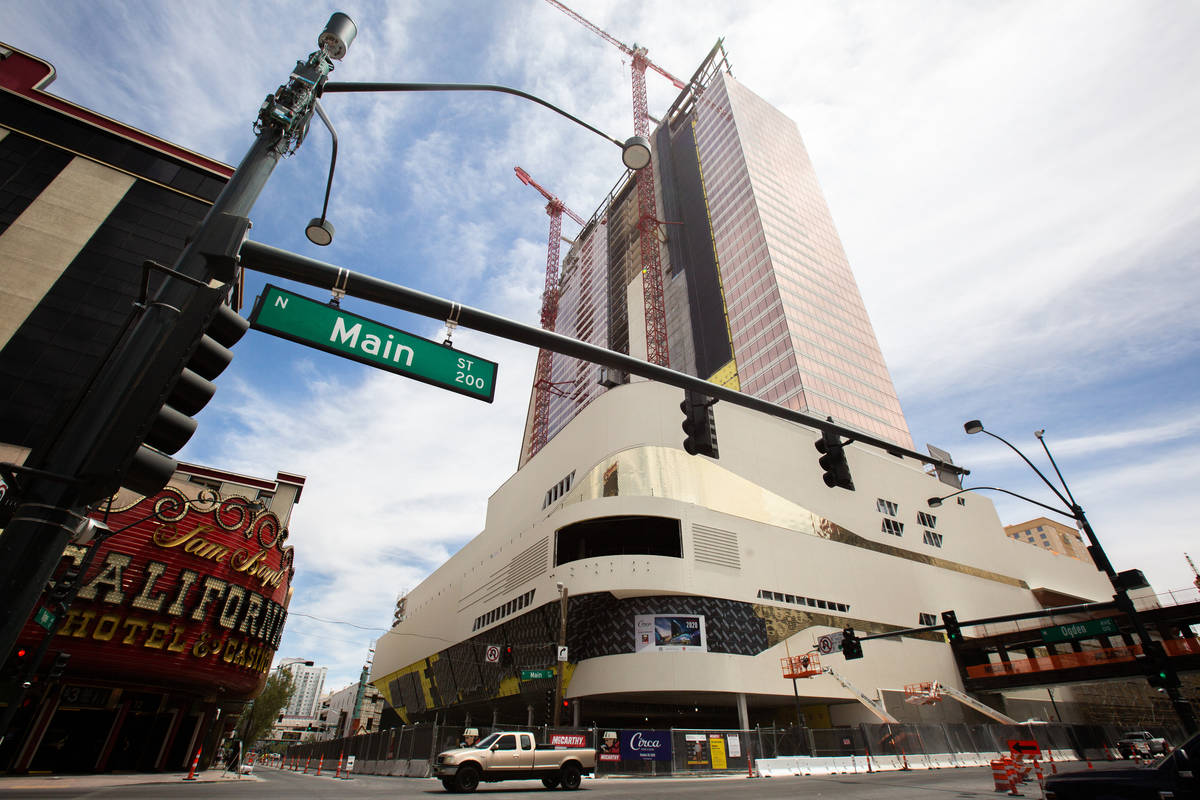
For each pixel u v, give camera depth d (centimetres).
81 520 348
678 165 12250
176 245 3030
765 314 8181
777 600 4216
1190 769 725
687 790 1762
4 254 2622
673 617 3788
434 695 6694
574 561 4059
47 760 2506
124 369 371
